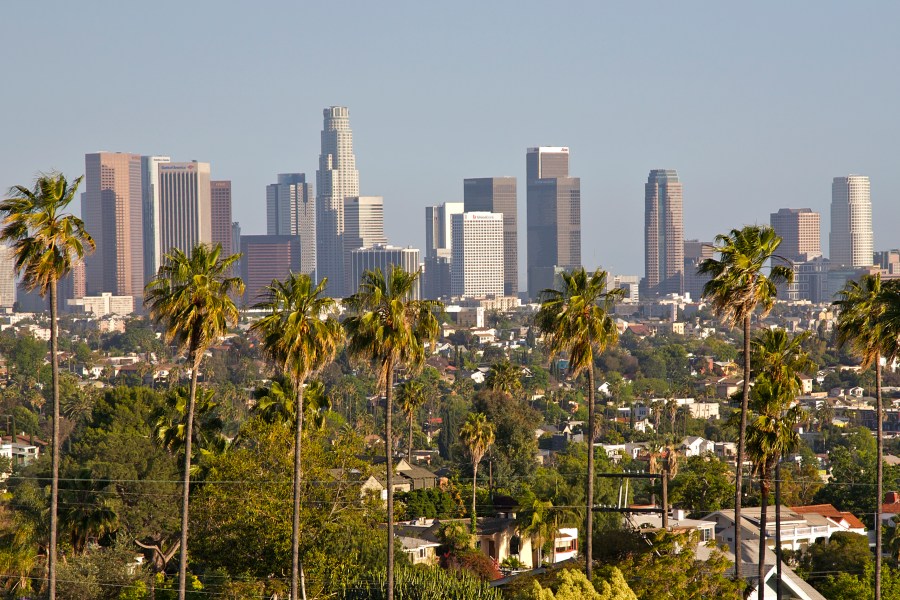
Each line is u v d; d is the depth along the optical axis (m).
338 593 195.25
